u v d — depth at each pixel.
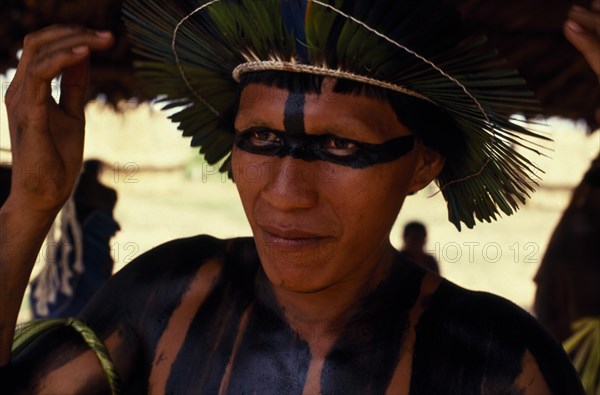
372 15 1.14
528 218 15.85
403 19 1.15
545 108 3.54
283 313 1.35
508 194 1.40
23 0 2.82
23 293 1.30
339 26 1.14
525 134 1.27
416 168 1.30
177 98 1.52
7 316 1.28
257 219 1.22
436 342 1.30
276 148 1.21
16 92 1.27
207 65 1.37
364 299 1.32
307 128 1.19
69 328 1.37
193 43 1.34
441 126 1.32
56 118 1.30
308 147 1.20
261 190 1.22
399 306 1.34
